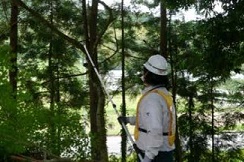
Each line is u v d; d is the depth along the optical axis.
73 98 18.86
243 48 8.55
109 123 19.66
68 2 18.36
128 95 19.27
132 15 18.53
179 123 17.80
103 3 9.95
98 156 6.96
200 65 8.91
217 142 17.41
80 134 6.12
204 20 8.57
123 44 17.56
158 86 3.38
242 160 17.08
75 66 19.41
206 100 17.52
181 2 8.77
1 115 4.74
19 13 17.05
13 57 5.10
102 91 7.81
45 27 17.50
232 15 8.31
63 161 4.04
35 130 5.24
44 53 18.94
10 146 4.48
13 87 5.28
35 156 5.21
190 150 17.62
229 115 16.30
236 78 16.25
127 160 16.61
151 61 3.40
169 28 17.27
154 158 3.38
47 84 18.20
